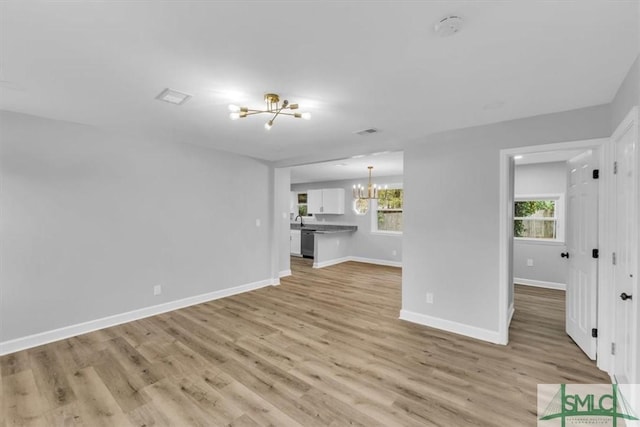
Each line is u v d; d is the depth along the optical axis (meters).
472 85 2.16
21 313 2.83
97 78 2.08
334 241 7.53
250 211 5.01
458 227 3.22
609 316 2.40
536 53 1.73
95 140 3.28
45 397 2.11
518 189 5.44
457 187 3.22
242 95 2.36
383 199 7.73
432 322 3.40
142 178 3.67
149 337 3.11
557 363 2.60
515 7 1.34
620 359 2.14
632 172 1.86
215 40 1.62
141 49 1.71
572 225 3.10
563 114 2.63
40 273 2.94
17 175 2.81
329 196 8.35
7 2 1.30
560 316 3.76
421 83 2.14
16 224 2.81
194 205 4.21
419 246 3.50
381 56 1.78
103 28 1.51
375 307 4.11
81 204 3.20
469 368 2.51
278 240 5.48
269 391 2.19
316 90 2.27
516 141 2.87
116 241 3.46
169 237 3.94
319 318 3.68
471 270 3.13
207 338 3.09
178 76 2.05
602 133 2.46
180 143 4.04
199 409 1.99
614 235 2.33
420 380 2.34
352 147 4.15
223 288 4.59
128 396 2.13
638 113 1.69
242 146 4.23
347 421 1.89
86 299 3.23
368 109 2.64
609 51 1.70
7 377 2.36
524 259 5.35
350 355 2.73
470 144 3.13
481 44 1.64
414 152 3.55
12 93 2.35
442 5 1.34
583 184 2.84
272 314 3.82
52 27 1.50
